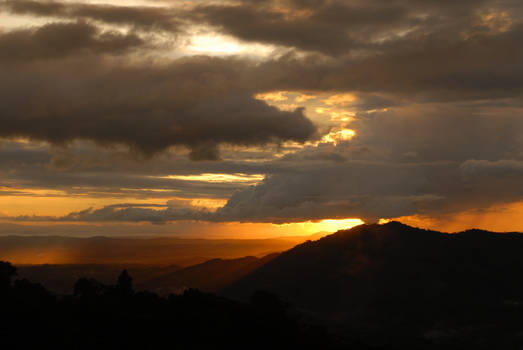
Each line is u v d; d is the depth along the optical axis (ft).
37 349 437.17
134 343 472.44
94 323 507.30
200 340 504.02
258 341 537.65
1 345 435.53
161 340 486.38
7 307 520.83
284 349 540.93
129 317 532.32
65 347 446.60
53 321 499.51
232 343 516.73
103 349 453.17
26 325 482.28
